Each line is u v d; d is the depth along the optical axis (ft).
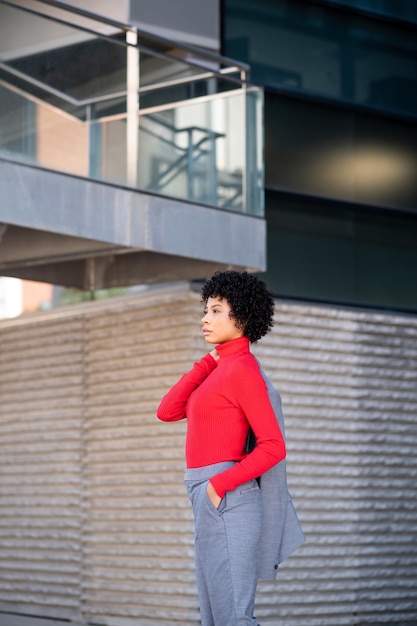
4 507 40.11
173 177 31.73
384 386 38.73
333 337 37.65
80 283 37.14
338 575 36.55
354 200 39.93
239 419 15.38
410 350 39.70
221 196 33.06
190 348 34.63
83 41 29.91
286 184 38.42
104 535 36.40
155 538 34.83
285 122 38.75
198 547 15.34
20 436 39.83
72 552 37.47
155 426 35.37
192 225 31.99
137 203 30.66
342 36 40.50
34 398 39.47
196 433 15.48
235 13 38.60
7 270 34.94
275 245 37.86
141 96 31.12
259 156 34.17
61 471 38.11
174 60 32.17
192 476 15.47
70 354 38.34
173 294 35.12
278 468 15.53
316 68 39.73
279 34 39.19
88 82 29.89
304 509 36.01
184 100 32.30
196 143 32.48
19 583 39.06
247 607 15.11
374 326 38.88
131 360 36.29
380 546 37.86
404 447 39.01
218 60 33.78
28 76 28.48
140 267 35.86
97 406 37.19
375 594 37.45
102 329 37.35
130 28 31.24
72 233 29.04
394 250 40.70
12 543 39.60
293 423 36.11
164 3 37.22
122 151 30.53
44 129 28.71
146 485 35.45
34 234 31.96
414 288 41.04
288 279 37.96
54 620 37.04
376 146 40.78
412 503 38.93
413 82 42.01
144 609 34.71
